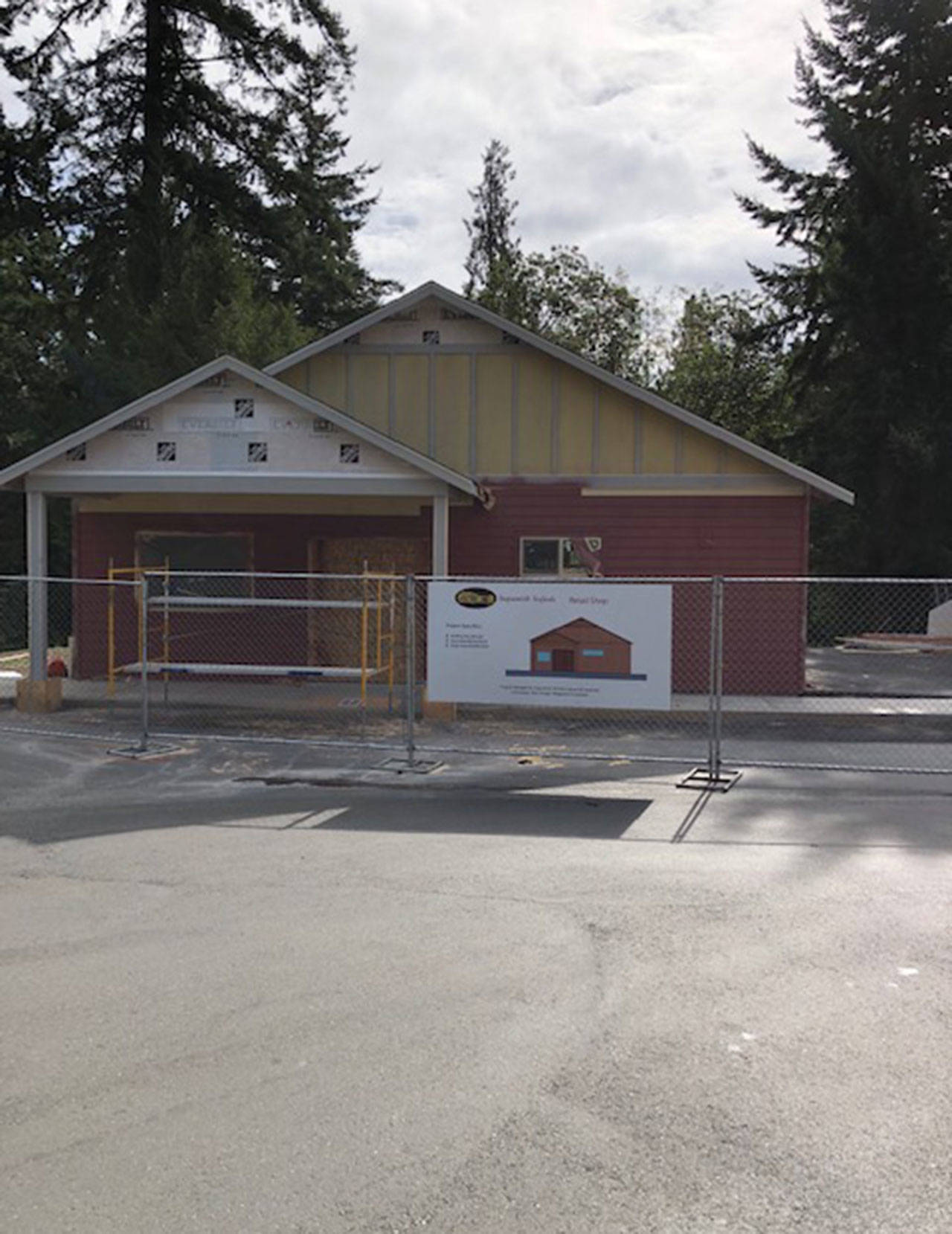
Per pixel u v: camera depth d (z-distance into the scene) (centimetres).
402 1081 428
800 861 740
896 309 3050
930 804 920
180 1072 436
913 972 537
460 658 1085
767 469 1627
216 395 1443
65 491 1470
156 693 1597
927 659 2136
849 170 3247
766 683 1633
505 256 5244
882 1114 402
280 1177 362
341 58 3406
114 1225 336
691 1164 369
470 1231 333
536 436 1684
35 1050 456
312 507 1709
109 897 666
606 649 1054
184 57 3375
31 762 1121
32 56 3195
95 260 3312
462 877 705
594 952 566
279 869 727
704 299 4728
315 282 4194
